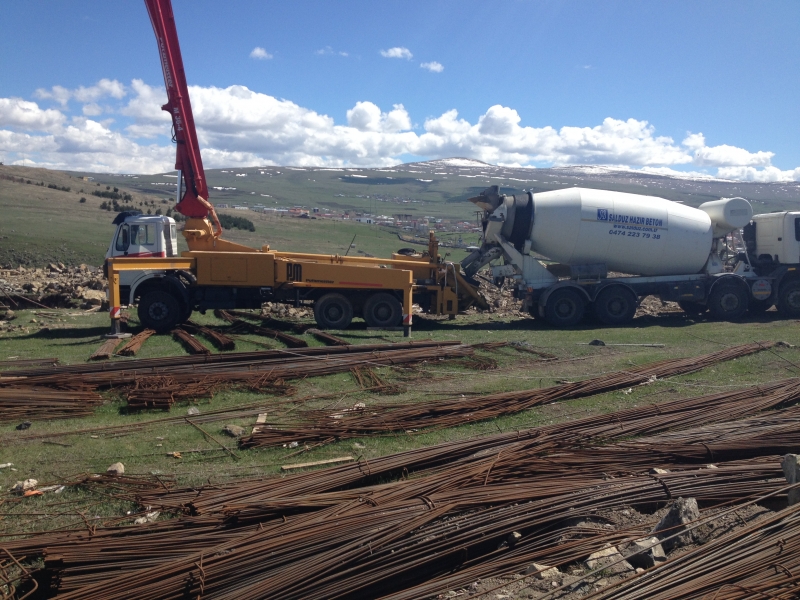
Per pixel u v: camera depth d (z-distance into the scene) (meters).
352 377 12.50
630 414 9.85
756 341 16.45
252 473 7.70
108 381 11.42
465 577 5.42
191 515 6.25
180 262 17.75
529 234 20.14
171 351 14.95
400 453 7.92
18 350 14.81
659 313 23.95
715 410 10.12
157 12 17.98
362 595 5.21
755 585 4.77
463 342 16.19
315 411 10.14
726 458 8.14
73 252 34.97
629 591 4.82
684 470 7.57
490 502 6.48
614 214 20.17
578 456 7.85
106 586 4.93
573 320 20.02
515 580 5.28
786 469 6.70
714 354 14.24
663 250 20.77
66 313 20.80
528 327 19.94
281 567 5.28
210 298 18.22
